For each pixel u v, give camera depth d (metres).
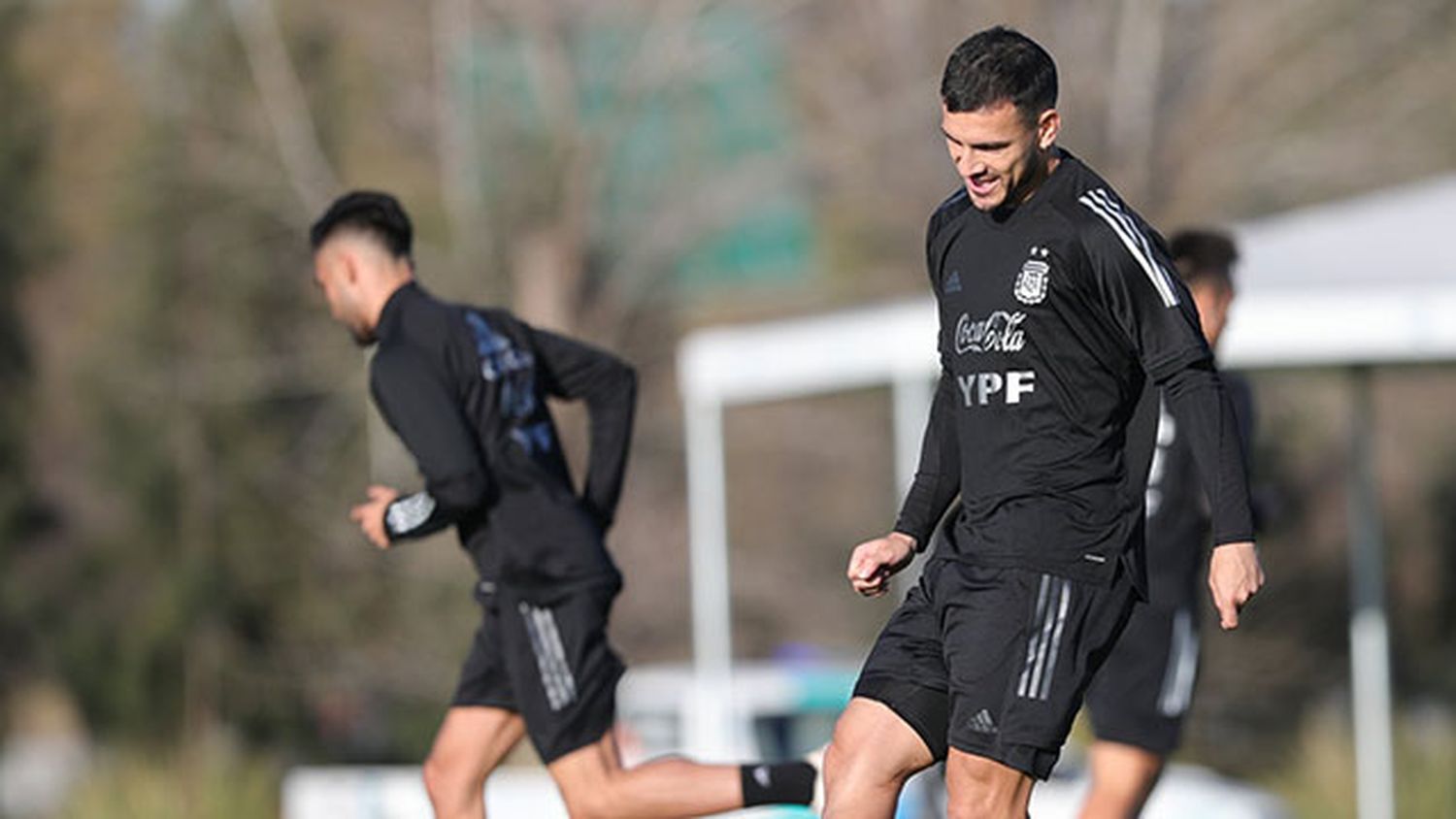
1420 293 35.75
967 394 18.53
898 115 92.25
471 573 91.56
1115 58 87.88
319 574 94.69
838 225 94.50
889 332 40.38
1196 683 27.77
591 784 23.62
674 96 93.25
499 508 23.64
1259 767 71.88
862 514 98.31
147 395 97.81
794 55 94.00
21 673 101.06
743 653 96.19
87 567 99.88
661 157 93.69
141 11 103.56
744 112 94.00
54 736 99.94
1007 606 18.19
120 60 104.62
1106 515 18.16
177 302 98.12
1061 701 18.05
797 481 99.44
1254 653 79.50
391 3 95.44
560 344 24.55
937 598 18.70
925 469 19.48
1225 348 36.38
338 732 93.00
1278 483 81.38
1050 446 18.17
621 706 45.31
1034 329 17.97
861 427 98.31
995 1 90.12
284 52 96.38
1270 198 89.38
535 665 23.58
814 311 94.06
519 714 24.16
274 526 95.62
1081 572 18.11
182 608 94.94
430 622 91.62
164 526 97.31
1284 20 88.94
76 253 104.25
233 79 97.25
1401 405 87.44
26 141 104.38
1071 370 17.98
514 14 90.62
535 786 42.16
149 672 96.62
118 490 98.25
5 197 103.50
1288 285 37.19
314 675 93.12
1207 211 88.38
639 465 98.00
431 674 91.00
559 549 23.58
